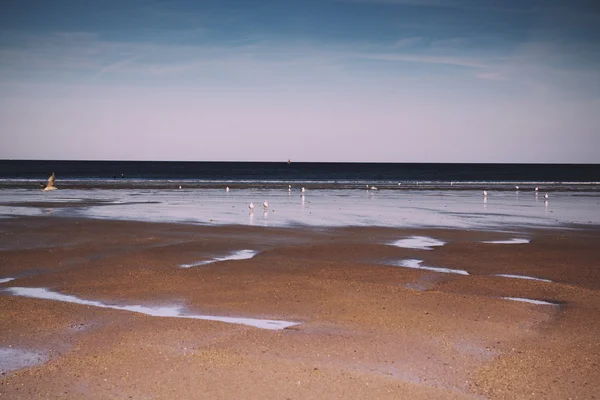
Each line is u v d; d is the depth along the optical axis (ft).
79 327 42.83
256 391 31.81
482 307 49.01
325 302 50.65
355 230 98.02
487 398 31.30
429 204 155.94
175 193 194.08
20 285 56.54
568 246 81.56
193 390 31.91
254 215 121.80
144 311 48.16
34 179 299.58
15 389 31.99
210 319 45.70
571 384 33.14
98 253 73.15
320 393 31.63
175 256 72.18
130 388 32.17
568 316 46.57
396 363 36.17
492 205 153.69
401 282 59.31
